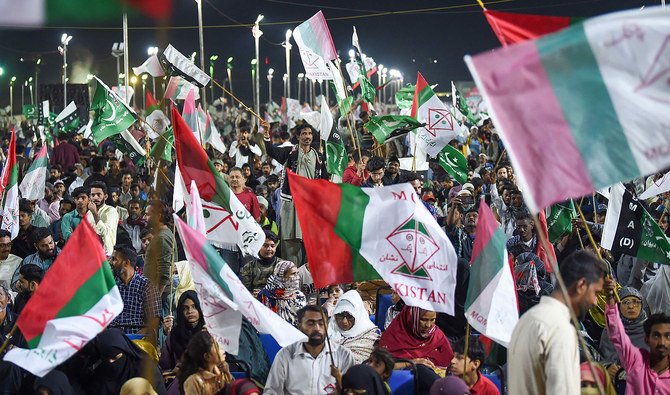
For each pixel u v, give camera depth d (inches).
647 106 331.6
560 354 333.7
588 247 649.0
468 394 430.6
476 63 331.3
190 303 562.9
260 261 685.9
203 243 469.7
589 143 331.0
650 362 466.3
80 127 1843.0
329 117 878.4
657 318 461.4
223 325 473.1
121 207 958.4
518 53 332.8
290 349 509.7
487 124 1849.2
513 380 348.5
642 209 634.2
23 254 842.2
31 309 427.5
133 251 622.2
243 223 611.5
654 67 331.6
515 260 653.3
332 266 479.8
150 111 1123.3
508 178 1042.1
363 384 439.8
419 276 476.4
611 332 466.6
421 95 965.8
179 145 603.5
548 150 329.4
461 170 1004.6
